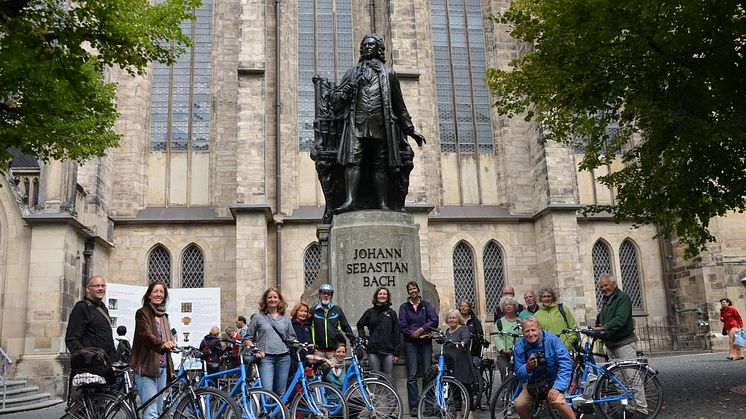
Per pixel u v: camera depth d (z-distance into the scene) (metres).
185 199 31.97
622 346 10.41
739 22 12.48
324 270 12.37
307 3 34.62
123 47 13.73
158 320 9.16
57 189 23.12
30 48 12.20
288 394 9.55
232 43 33.19
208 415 8.59
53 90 14.02
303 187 32.59
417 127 30.14
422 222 29.44
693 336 31.16
